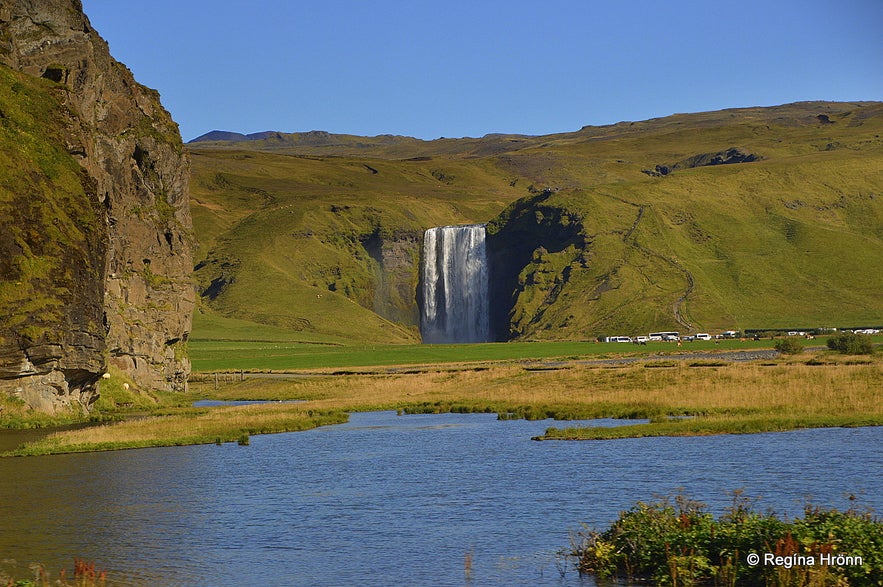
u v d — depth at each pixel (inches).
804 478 1646.2
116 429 2691.9
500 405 3371.1
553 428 2443.4
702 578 1055.0
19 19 4042.8
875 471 1697.8
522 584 1115.9
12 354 2883.9
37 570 1165.1
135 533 1418.6
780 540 998.4
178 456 2224.4
